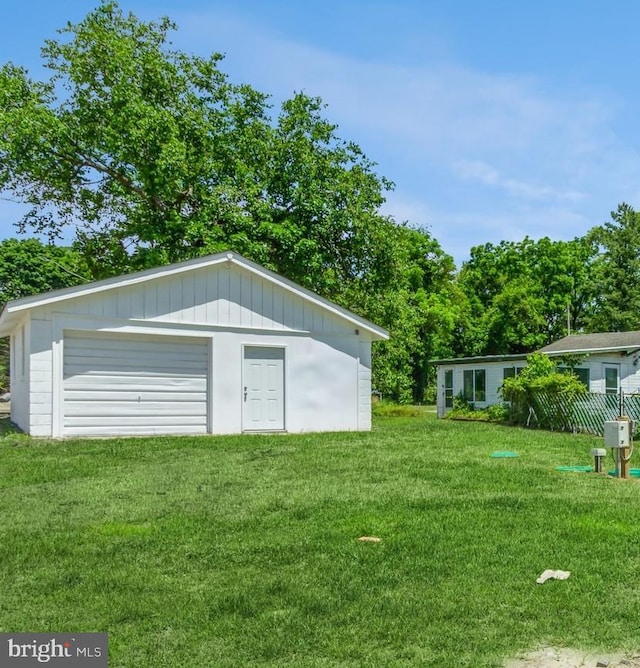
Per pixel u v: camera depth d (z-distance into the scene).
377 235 23.69
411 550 5.48
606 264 47.25
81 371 13.94
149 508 7.23
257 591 4.62
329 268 23.77
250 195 22.45
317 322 16.88
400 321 27.44
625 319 44.56
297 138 24.27
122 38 23.94
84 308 13.85
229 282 15.65
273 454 11.35
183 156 21.80
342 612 4.23
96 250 27.42
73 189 25.64
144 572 5.06
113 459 10.78
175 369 15.04
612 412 16.19
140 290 14.47
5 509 7.23
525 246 47.16
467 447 12.52
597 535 5.85
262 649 3.75
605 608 4.23
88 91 23.36
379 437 14.39
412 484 8.55
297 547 5.64
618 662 3.54
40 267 51.47
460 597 4.44
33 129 21.67
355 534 6.02
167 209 23.59
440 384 27.88
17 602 4.50
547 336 45.09
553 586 4.62
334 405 16.92
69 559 5.40
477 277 47.28
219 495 7.91
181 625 4.10
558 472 9.59
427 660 3.57
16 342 17.11
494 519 6.51
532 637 3.83
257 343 15.94
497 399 24.22
